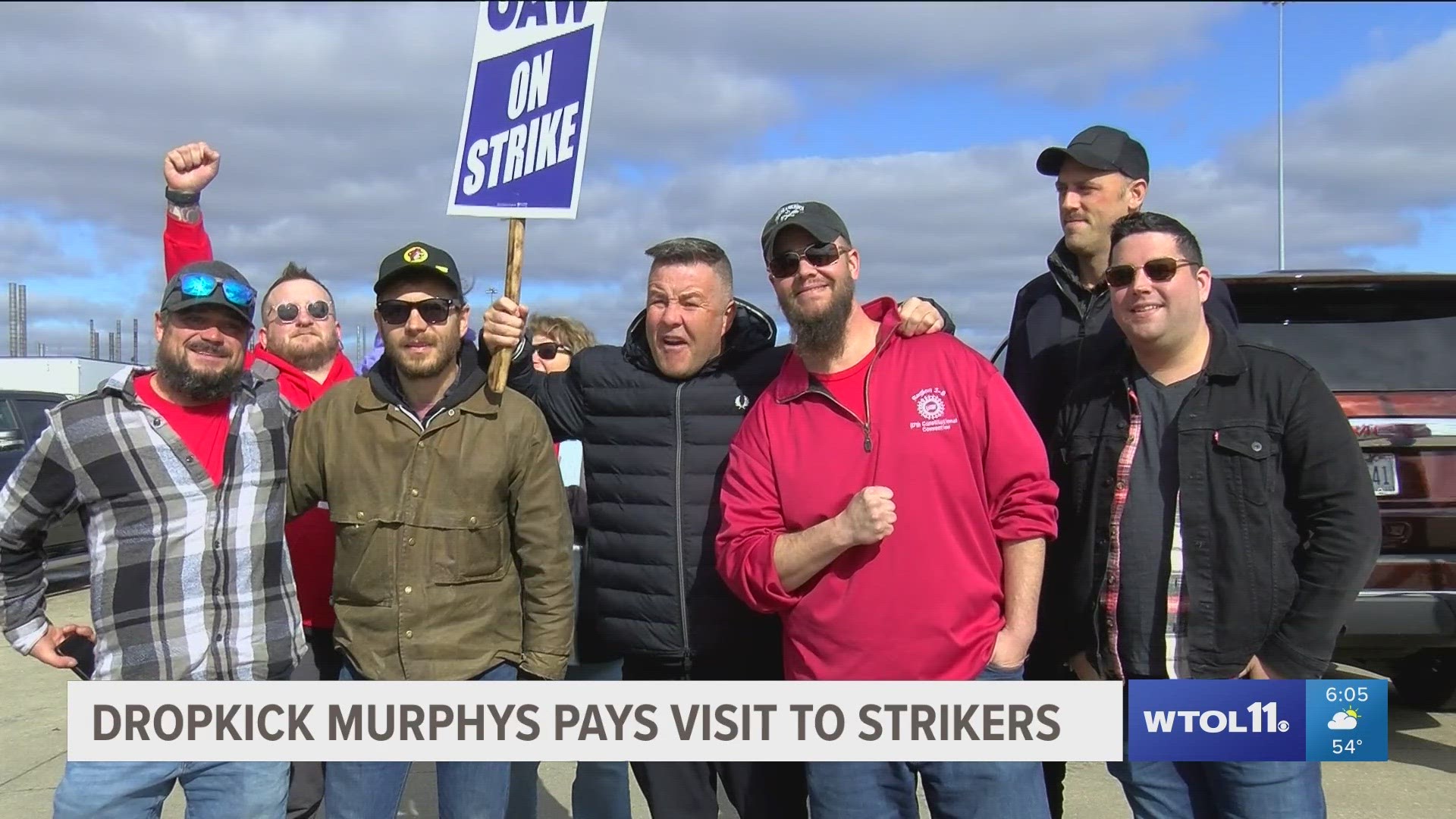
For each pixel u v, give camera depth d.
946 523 2.37
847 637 2.37
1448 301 4.14
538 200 2.63
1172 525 2.32
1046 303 2.98
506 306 2.60
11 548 2.42
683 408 2.76
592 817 3.30
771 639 2.74
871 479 2.39
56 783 4.01
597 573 2.84
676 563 2.71
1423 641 3.78
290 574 2.58
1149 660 2.32
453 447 2.54
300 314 3.57
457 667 2.52
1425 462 3.81
